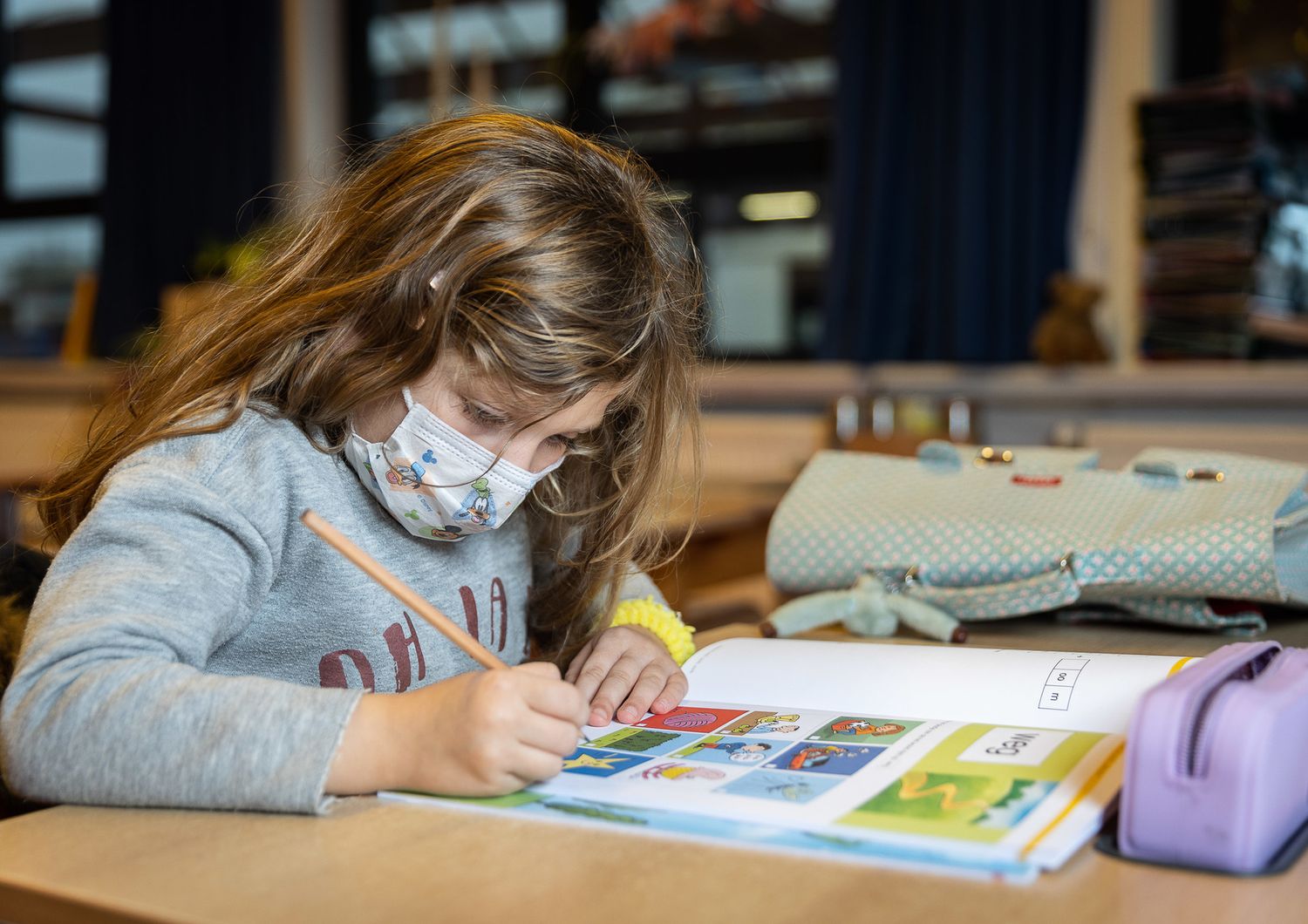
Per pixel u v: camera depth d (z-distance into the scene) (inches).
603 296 29.6
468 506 31.8
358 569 33.4
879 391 114.7
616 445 37.4
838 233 115.4
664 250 34.6
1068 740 26.5
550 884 20.3
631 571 42.4
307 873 21.0
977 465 46.9
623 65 137.6
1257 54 107.7
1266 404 102.3
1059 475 44.8
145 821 24.1
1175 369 97.8
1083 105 107.6
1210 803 20.7
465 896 19.9
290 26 150.8
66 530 33.7
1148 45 107.7
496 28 147.4
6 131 171.0
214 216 150.1
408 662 34.4
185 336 34.1
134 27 152.7
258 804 24.1
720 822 22.9
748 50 132.1
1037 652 31.4
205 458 30.6
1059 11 107.1
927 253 112.9
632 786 24.9
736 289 135.3
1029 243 108.2
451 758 24.2
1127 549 39.3
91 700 25.3
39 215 168.6
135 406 33.8
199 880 20.8
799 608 41.6
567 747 24.9
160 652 26.9
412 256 29.6
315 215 34.1
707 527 72.3
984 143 109.5
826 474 47.8
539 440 30.9
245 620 31.4
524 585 40.1
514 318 28.3
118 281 154.0
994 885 20.2
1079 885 20.3
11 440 158.7
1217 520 39.1
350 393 30.3
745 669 33.4
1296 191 97.5
